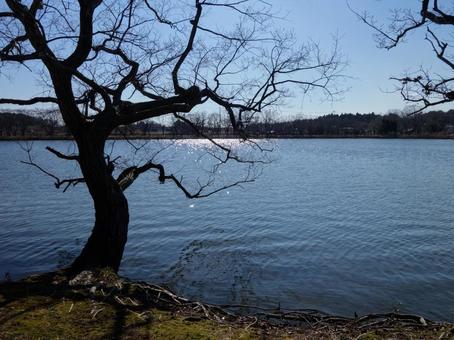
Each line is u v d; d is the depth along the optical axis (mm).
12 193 28500
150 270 13281
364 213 22859
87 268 8086
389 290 11719
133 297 6695
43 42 7340
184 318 5988
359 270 13406
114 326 5508
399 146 110062
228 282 12211
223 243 16578
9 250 15391
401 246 16250
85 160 8766
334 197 28453
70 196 27234
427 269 13531
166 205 24750
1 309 5930
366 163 58500
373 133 158750
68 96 8328
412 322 6391
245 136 10617
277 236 17719
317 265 13898
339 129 163500
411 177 41531
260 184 35094
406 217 21828
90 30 7957
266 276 12773
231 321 6238
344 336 5742
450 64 6832
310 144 119250
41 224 19594
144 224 19859
